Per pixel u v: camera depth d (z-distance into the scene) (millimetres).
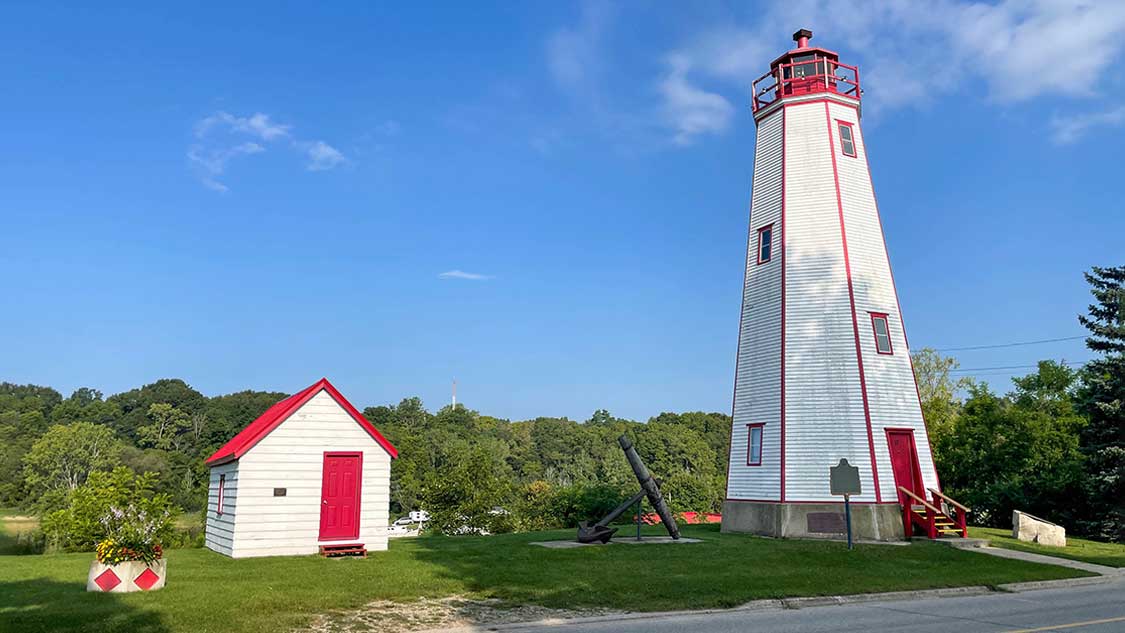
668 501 50469
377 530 19641
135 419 128000
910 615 13852
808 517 24297
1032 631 12227
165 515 23234
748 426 26891
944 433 38125
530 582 15539
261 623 11258
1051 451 32969
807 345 25750
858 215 27016
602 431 138250
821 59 28656
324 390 19578
